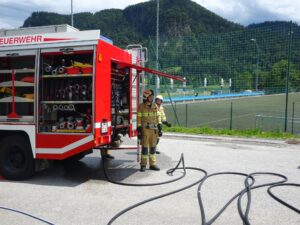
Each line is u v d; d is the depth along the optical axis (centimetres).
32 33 761
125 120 835
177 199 580
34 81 696
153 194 608
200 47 2062
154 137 790
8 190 632
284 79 1808
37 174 759
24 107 706
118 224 471
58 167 829
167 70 1998
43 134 691
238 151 1049
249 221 488
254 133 1395
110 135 717
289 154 1007
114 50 741
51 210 524
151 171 783
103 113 690
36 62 696
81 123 675
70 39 682
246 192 621
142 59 891
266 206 550
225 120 2192
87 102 677
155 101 934
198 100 3950
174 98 3100
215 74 2097
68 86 696
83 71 676
